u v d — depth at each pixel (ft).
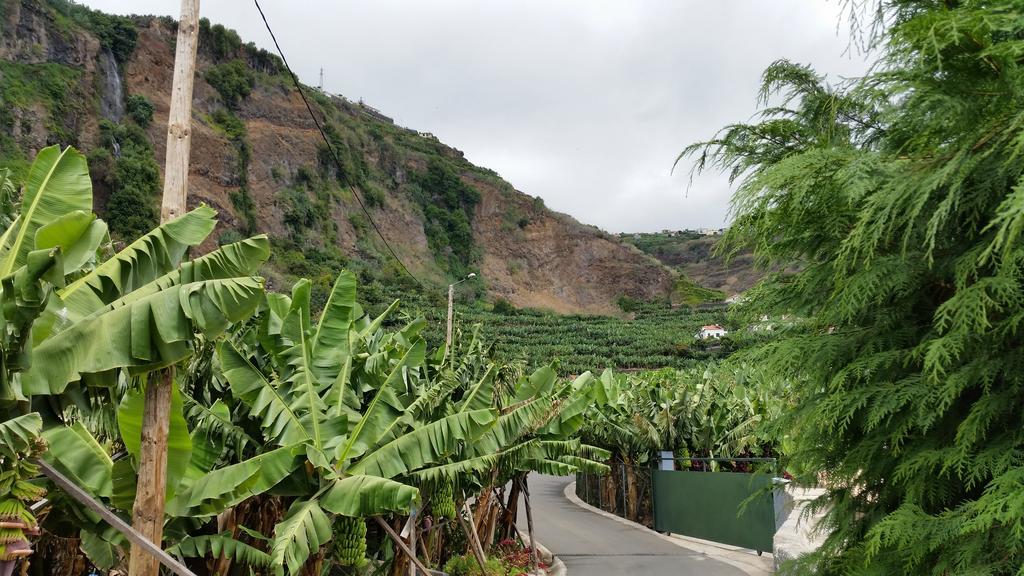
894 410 13.88
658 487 65.05
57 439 17.10
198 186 289.33
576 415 40.09
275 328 25.58
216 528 25.45
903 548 13.87
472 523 39.34
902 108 12.88
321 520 21.84
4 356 12.09
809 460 17.34
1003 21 11.26
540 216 509.76
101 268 14.87
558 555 53.16
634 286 495.41
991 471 12.79
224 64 340.39
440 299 247.50
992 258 11.93
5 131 218.79
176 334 13.88
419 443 25.58
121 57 285.64
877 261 14.16
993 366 12.49
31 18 248.32
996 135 11.57
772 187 14.26
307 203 331.98
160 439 15.61
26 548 11.55
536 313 402.72
